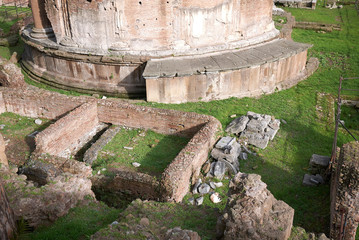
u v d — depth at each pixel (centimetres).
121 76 1817
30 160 1144
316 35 2864
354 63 2273
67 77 1912
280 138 1445
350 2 3859
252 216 687
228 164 1220
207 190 1115
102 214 888
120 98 1786
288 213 727
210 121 1335
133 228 684
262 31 2072
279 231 683
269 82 1858
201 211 880
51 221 851
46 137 1219
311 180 1179
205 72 1658
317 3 3881
